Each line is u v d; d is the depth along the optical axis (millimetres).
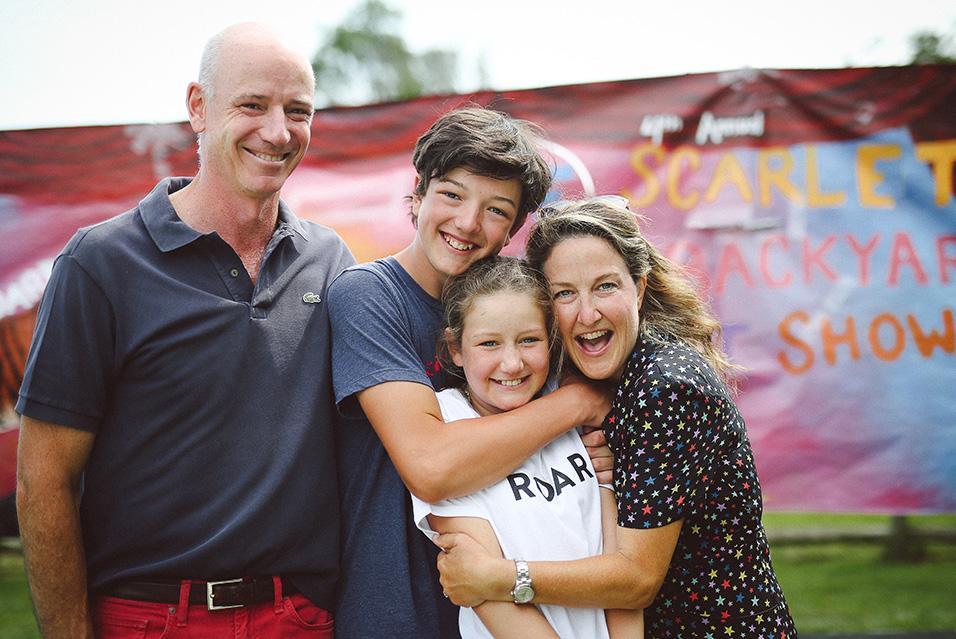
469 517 2049
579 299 2092
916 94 3934
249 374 2184
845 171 3971
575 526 2078
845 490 3980
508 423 2072
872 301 3969
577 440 2211
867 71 3949
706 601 2105
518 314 2115
